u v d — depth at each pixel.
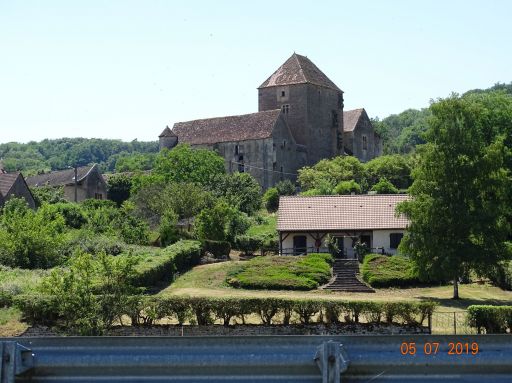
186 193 98.94
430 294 59.81
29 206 103.69
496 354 9.30
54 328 39.66
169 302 41.16
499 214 58.38
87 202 109.06
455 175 58.62
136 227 84.25
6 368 9.24
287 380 9.35
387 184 118.50
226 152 140.88
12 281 52.56
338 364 9.07
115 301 39.03
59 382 9.45
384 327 41.34
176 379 9.40
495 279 64.00
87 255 39.81
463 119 59.66
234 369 9.38
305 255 73.25
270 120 139.12
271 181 136.50
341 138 153.75
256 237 85.06
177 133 148.00
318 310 41.75
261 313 42.00
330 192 115.56
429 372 9.32
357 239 75.75
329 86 151.00
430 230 58.56
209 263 74.81
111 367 9.43
